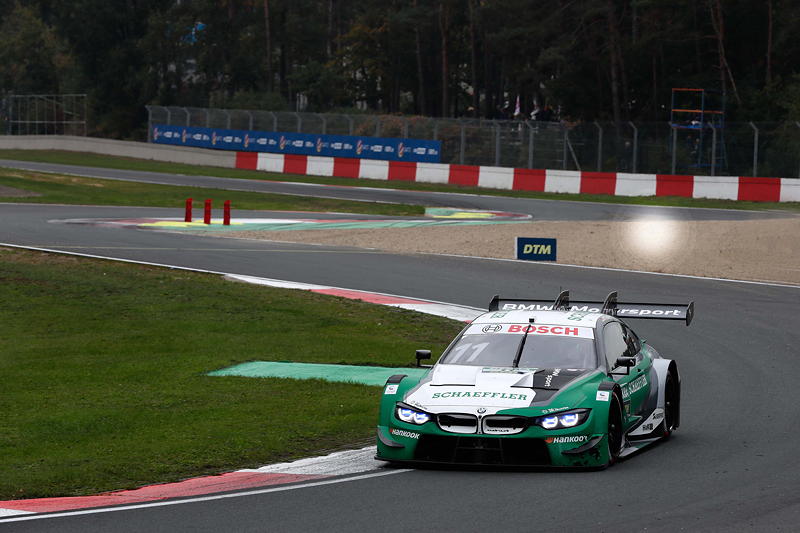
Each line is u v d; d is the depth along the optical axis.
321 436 38.00
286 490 29.08
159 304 71.06
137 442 36.59
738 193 159.75
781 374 50.31
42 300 72.25
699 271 86.06
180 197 160.25
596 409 30.36
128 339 59.75
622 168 184.50
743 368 52.03
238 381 48.53
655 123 183.38
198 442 36.34
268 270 86.00
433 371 33.19
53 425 39.09
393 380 32.69
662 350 57.12
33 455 34.75
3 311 68.50
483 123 196.25
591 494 27.45
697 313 67.94
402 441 30.77
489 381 31.64
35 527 25.25
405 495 27.83
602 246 99.25
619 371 33.59
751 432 37.84
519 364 32.97
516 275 83.81
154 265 87.12
